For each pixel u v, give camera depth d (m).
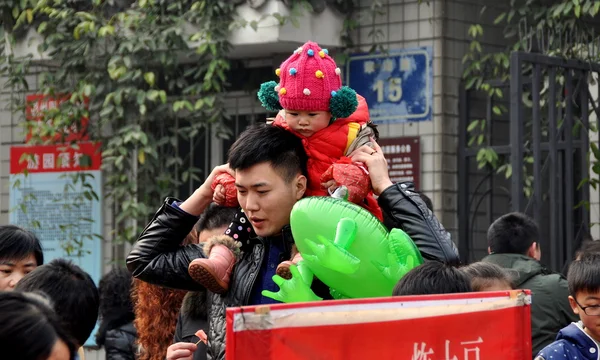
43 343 4.09
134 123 14.34
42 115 14.74
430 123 13.46
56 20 14.36
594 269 6.70
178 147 14.90
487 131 13.34
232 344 4.37
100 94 14.34
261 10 13.23
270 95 6.43
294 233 5.78
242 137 6.12
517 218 10.23
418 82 13.52
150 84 13.73
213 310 6.48
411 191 6.22
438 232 6.08
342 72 13.89
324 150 6.16
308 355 4.53
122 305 10.99
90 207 15.30
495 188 13.98
